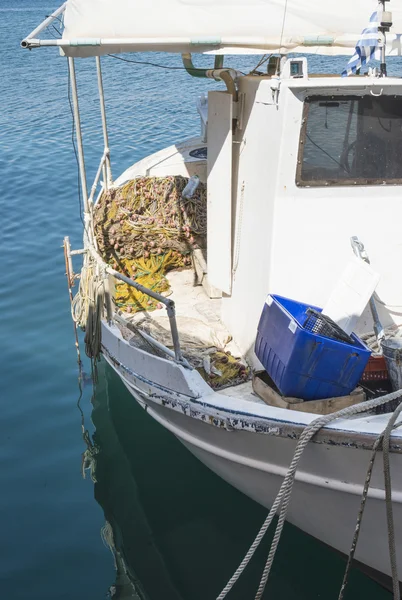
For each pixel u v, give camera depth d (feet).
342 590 15.42
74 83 21.81
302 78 16.05
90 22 17.31
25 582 18.17
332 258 17.07
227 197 19.36
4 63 99.55
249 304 18.74
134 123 60.64
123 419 24.64
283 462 15.94
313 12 17.94
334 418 13.96
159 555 19.24
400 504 14.83
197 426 17.43
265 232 17.16
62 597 17.74
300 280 17.10
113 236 24.41
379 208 16.88
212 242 20.84
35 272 34.68
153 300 23.04
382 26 16.69
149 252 24.93
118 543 19.51
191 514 20.53
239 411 15.79
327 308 16.67
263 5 17.87
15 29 155.33
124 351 19.60
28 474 21.94
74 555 19.10
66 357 27.68
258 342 16.79
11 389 25.88
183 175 28.96
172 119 61.41
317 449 15.07
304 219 16.67
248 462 16.79
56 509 20.65
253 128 17.72
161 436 23.84
